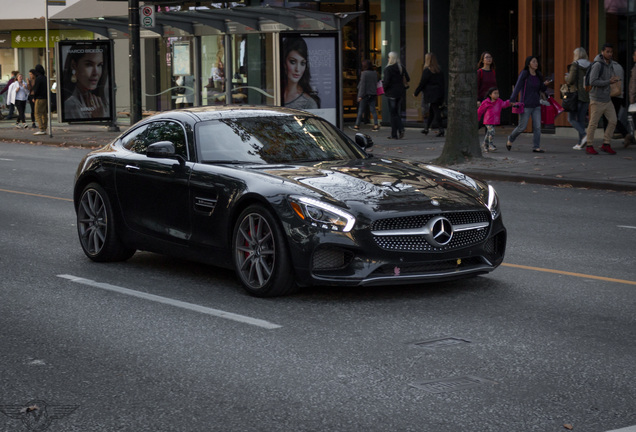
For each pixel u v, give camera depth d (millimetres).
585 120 21016
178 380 5445
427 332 6434
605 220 11891
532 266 8812
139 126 9148
